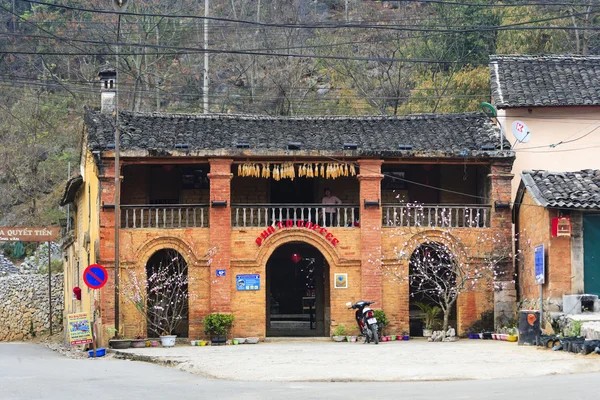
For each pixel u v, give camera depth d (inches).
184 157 1085.1
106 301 1072.8
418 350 887.1
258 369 724.0
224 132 1136.2
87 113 1167.6
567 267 970.7
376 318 1078.4
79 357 1020.5
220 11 1945.1
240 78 1905.8
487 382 608.7
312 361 778.2
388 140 1128.2
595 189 991.6
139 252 1085.8
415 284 1192.2
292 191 1213.1
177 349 1002.7
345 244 1106.7
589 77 1227.2
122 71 1834.4
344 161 1104.2
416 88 1708.9
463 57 1756.9
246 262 1095.6
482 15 1748.3
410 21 1828.2
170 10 1881.2
